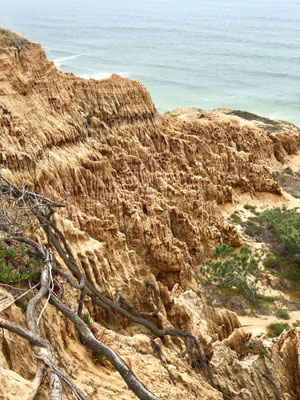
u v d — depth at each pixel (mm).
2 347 8016
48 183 35156
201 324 22828
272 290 43625
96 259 21406
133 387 8492
